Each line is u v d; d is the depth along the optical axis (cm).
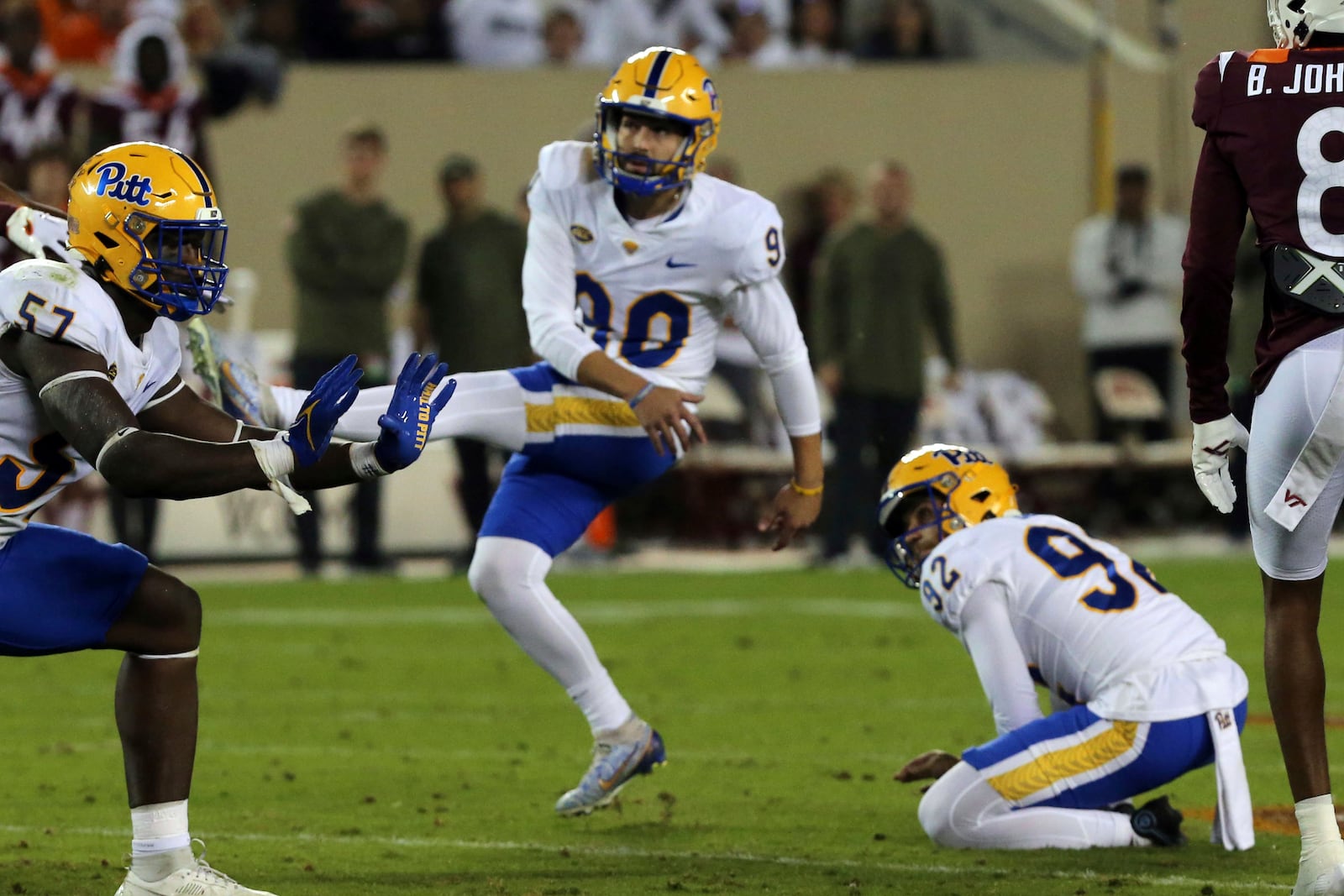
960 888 1470
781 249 1855
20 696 2698
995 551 1675
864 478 4456
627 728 1797
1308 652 1400
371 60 5500
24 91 4166
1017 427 5231
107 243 1311
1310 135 1355
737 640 3238
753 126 5609
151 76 4238
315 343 4134
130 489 1216
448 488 4700
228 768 2084
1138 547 4938
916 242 4338
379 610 3709
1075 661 1652
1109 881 1486
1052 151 5772
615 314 1862
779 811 1833
